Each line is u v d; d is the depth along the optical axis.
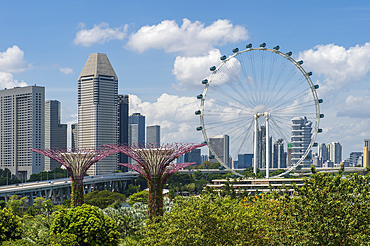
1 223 71.50
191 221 51.81
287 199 50.81
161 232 54.59
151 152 86.75
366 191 45.75
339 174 49.88
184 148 90.06
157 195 87.75
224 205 57.00
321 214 46.00
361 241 41.78
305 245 44.44
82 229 74.88
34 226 99.69
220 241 50.72
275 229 49.09
